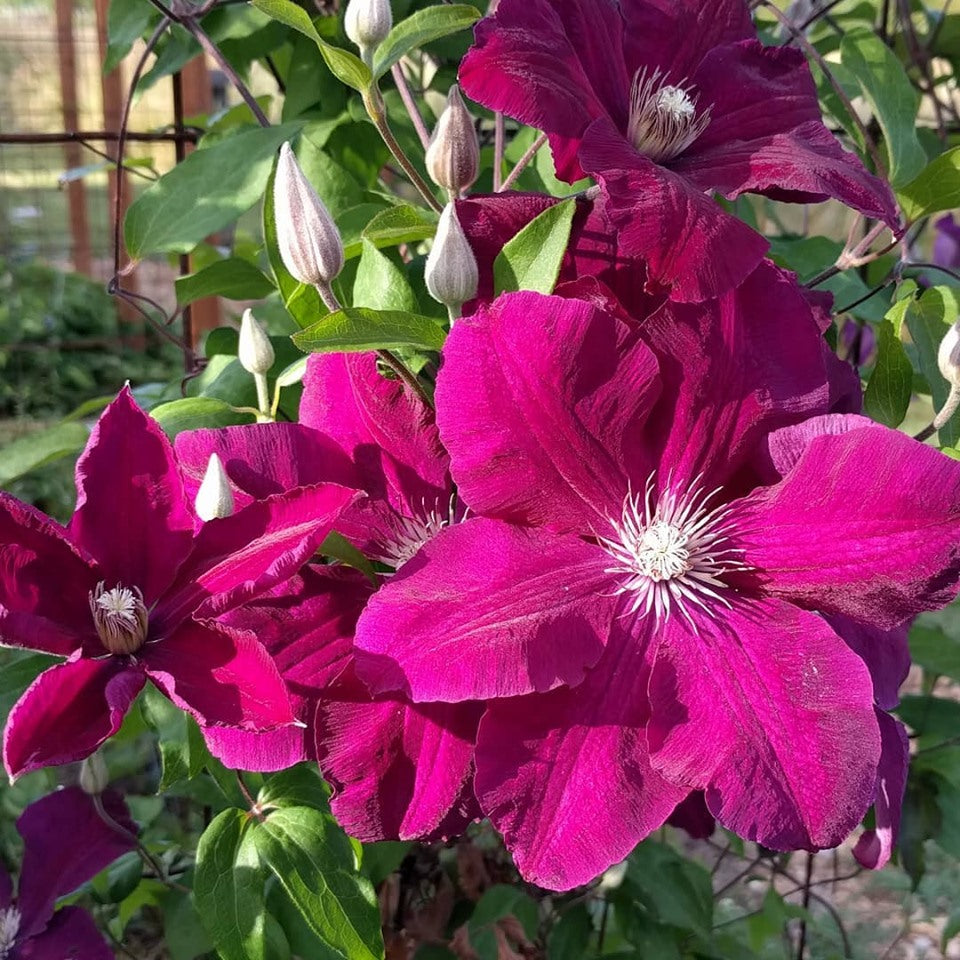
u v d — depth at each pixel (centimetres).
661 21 34
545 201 32
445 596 27
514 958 50
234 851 37
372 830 28
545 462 29
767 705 27
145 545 29
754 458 30
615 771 27
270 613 30
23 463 41
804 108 35
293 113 50
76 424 42
